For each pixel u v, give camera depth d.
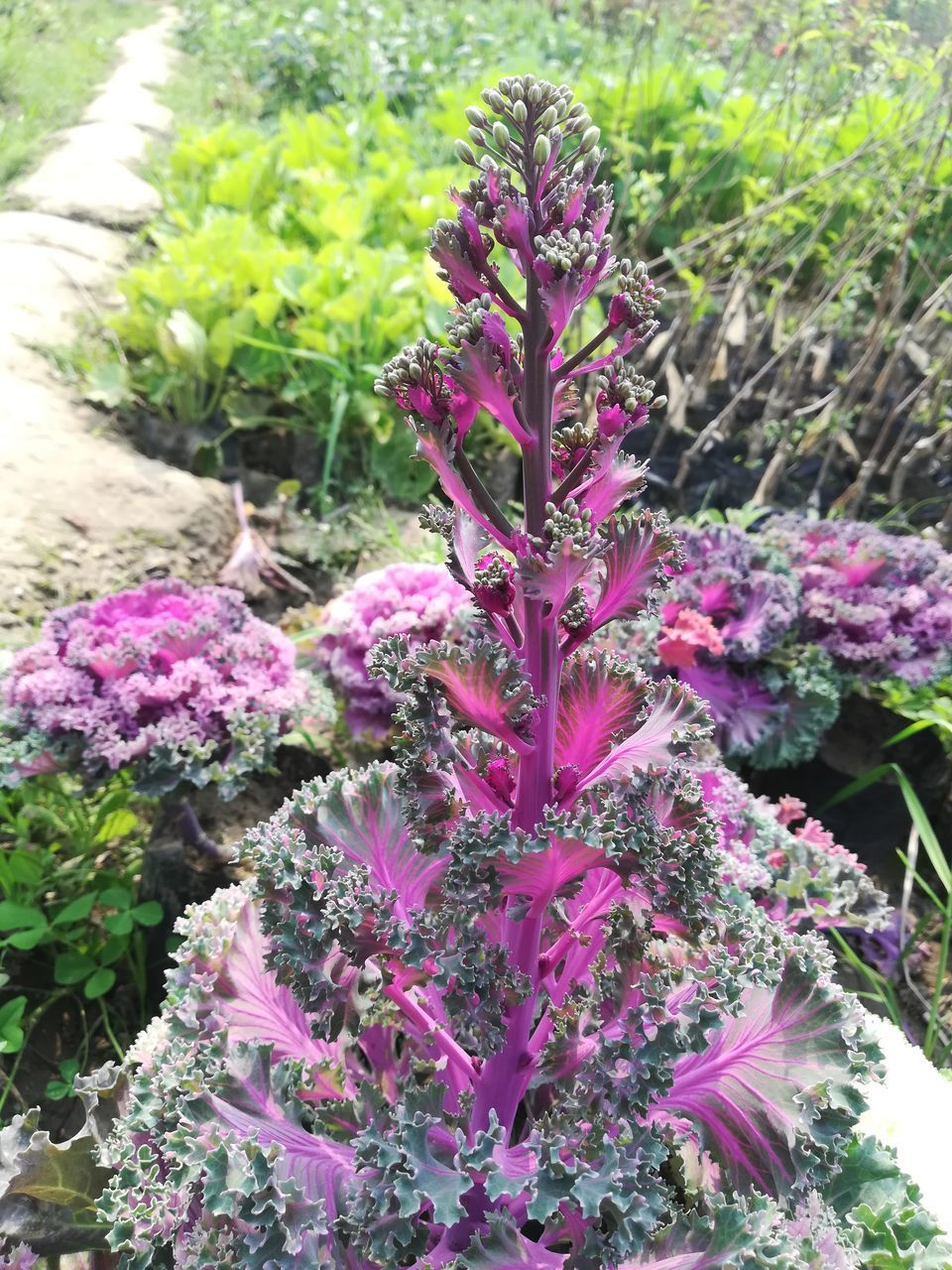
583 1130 0.39
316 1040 0.47
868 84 1.61
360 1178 0.42
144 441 1.36
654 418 1.44
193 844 0.81
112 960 0.76
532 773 0.40
